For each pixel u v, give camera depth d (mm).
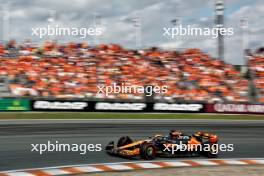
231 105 70188
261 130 50438
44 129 44250
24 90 66562
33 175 24109
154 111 66562
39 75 71062
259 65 87125
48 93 68125
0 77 67750
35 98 65500
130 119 57906
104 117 58938
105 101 64625
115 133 43375
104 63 80312
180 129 48750
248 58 88875
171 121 57500
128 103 65500
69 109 63156
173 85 77312
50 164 27375
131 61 83125
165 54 87125
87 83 73000
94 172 25359
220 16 81125
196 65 84812
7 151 31500
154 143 30359
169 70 82438
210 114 68000
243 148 37375
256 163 30891
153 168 27094
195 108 68125
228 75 83125
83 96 69625
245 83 81625
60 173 24828
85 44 84375
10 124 48000
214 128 50750
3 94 64562
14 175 23953
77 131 43625
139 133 44312
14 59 74375
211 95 76500
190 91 76188
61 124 49156
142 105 65938
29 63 74000
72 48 82562
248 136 44938
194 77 80250
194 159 31031
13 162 27688
